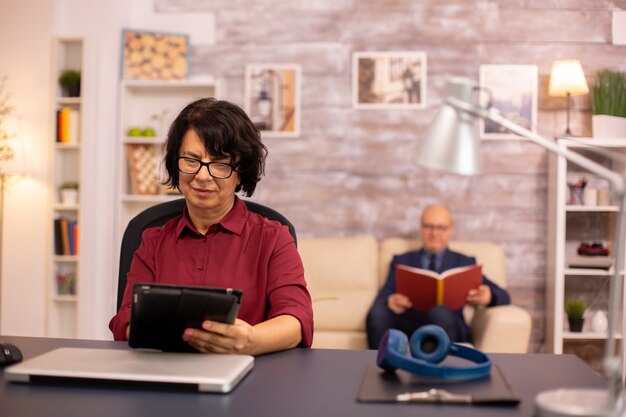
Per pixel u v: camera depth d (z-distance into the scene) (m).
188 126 1.67
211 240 1.79
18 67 4.44
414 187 4.55
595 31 4.51
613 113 4.29
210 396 1.14
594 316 4.20
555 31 4.52
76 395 1.14
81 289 4.38
